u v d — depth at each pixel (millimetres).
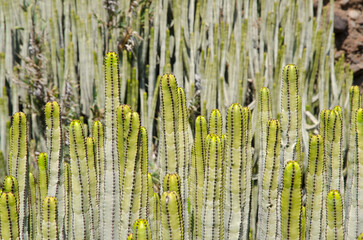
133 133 2166
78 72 3990
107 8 3844
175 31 3963
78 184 2318
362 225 2430
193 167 2363
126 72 3812
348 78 4227
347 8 4910
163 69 3932
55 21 3859
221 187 2215
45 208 2164
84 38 3840
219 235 2270
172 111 2318
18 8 3914
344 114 4031
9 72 3771
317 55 4172
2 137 3533
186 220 2428
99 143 2451
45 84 3705
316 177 2334
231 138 2258
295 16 4238
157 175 3580
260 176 2420
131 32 3836
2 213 2018
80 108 3918
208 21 4117
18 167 2268
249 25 4168
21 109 3893
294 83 2352
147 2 3957
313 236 2383
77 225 2344
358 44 4832
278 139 2291
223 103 3830
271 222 2342
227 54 4121
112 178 2340
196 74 4016
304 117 3988
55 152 2297
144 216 2283
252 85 4203
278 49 4207
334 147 2461
